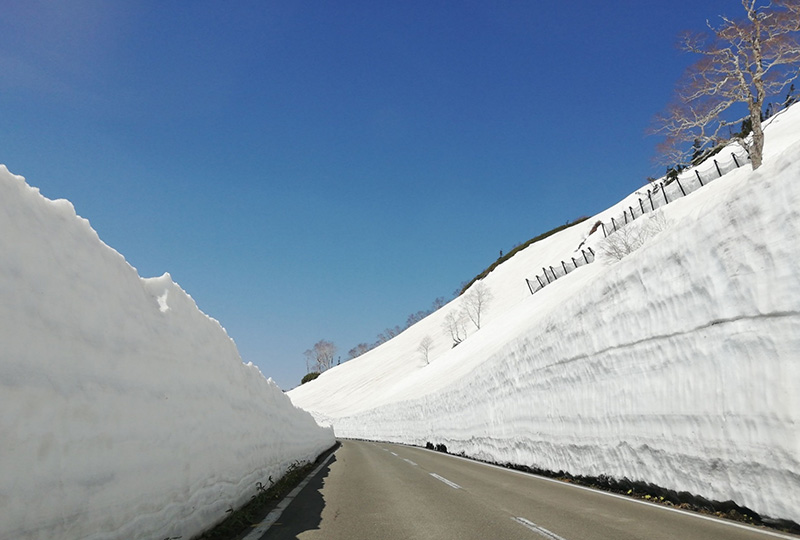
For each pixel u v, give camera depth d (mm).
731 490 6723
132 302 4809
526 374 14984
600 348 10727
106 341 4133
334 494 9328
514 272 105500
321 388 110125
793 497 5738
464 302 97938
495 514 6953
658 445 8445
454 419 24297
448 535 5680
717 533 5570
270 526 6363
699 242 7945
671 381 8281
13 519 2904
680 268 8367
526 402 14875
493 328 56375
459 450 23000
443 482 11133
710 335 7520
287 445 12531
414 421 34781
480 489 9852
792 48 21359
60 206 3861
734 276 7145
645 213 47500
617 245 37500
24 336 3180
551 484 10773
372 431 50875
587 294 11414
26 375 3145
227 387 7426
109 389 4051
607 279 10680
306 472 13773
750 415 6504
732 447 6762
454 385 24828
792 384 5977
